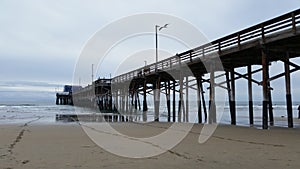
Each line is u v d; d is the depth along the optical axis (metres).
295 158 6.68
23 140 10.03
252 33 13.48
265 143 9.03
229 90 18.41
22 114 33.53
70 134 12.05
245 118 26.09
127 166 6.04
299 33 11.15
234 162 6.32
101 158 6.81
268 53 13.29
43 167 5.91
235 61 17.19
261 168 5.76
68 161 6.48
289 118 14.11
